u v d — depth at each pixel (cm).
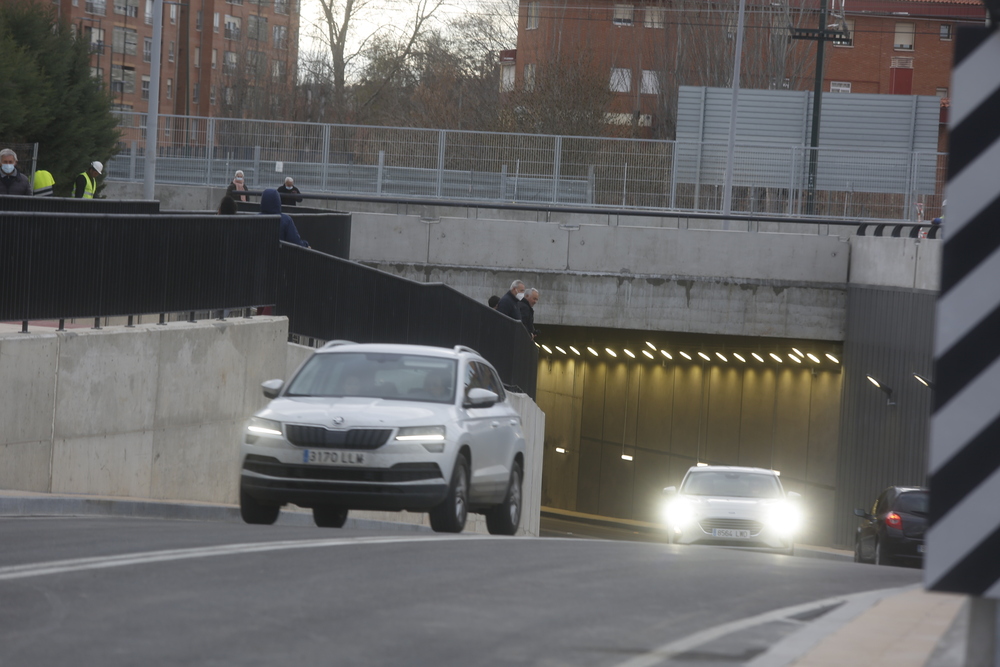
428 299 5128
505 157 9275
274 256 4094
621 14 16575
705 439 9931
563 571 2016
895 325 7219
